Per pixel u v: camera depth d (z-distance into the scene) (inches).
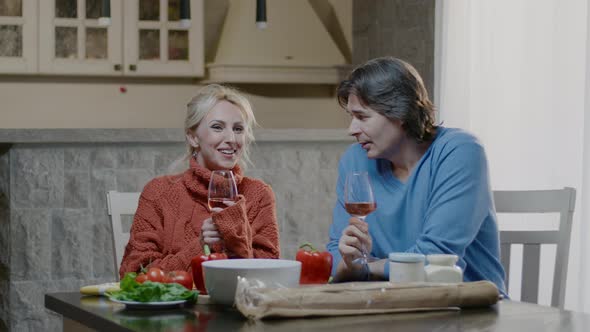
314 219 163.0
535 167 148.6
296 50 230.5
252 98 242.2
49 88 226.8
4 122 223.9
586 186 134.3
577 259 137.4
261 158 158.4
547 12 147.1
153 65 220.4
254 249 96.1
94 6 215.8
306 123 245.8
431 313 62.7
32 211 148.3
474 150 82.9
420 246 79.2
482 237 83.5
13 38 211.0
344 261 76.3
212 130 97.9
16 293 148.5
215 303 66.9
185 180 98.3
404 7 196.5
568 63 141.6
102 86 230.7
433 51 183.9
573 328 57.6
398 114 82.5
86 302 69.7
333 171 163.9
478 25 163.3
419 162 84.5
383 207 85.9
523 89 151.6
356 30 226.5
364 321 59.3
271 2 229.9
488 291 64.7
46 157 148.5
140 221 97.0
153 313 63.6
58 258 149.8
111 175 151.3
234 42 227.8
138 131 149.5
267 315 59.2
